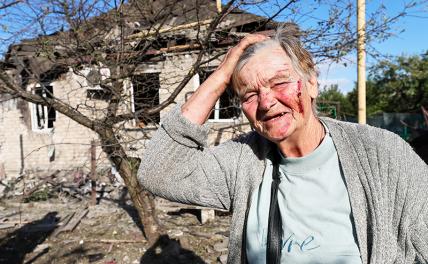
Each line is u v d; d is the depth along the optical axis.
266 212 1.24
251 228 1.25
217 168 1.34
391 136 1.18
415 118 12.78
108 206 7.29
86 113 6.62
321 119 1.34
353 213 1.12
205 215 6.04
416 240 1.09
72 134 9.95
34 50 4.55
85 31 4.16
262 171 1.31
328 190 1.18
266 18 3.97
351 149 1.19
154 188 1.33
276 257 1.18
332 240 1.13
